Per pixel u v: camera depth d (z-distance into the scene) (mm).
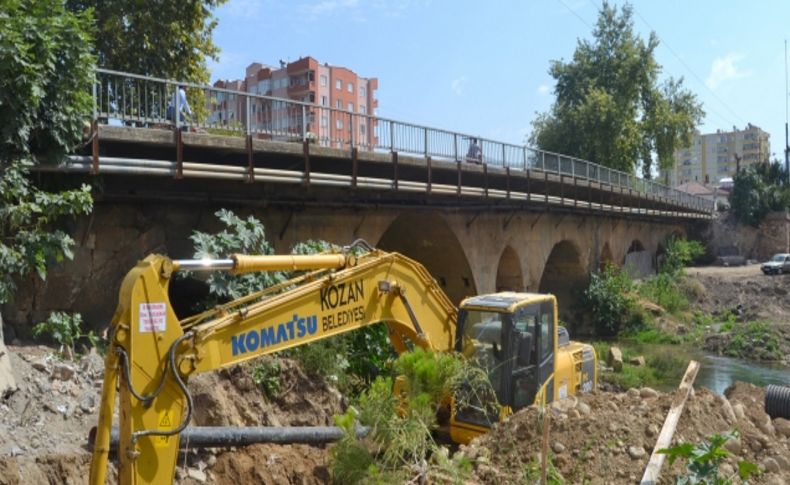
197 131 12773
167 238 12578
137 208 12094
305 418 9672
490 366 9617
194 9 19969
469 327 9938
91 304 11391
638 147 53844
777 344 29000
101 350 10047
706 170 142625
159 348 5629
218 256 11242
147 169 11062
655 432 6809
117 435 6879
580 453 6535
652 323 33906
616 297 34156
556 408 7504
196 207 13039
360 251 13867
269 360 9898
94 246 11422
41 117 9641
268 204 14430
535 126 55719
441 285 24297
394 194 17953
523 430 7164
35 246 9383
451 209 21281
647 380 23000
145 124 11820
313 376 10305
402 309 9070
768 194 64688
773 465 6652
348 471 6773
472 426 9367
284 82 73188
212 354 6238
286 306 7172
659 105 55219
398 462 6730
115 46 19203
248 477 7730
